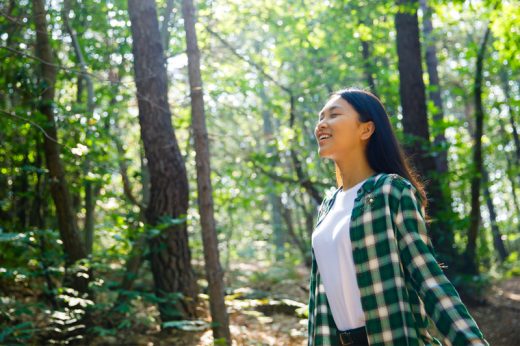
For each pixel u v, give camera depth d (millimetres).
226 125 12852
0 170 7496
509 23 9227
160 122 6785
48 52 6191
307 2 10258
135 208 9555
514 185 20359
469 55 9945
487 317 8977
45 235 5777
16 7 6781
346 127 1775
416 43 9391
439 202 9234
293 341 6082
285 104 12898
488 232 22000
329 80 10953
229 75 9469
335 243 1688
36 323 6020
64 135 7211
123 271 6738
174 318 6375
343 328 1686
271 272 11109
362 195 1665
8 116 5316
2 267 5691
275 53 11039
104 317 6152
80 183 7633
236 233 16281
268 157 10180
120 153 7633
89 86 7676
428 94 14086
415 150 9055
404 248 1574
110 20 8406
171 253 6723
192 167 11016
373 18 10859
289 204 16359
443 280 1502
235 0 8844
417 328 1570
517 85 18688
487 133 17578
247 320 7004
